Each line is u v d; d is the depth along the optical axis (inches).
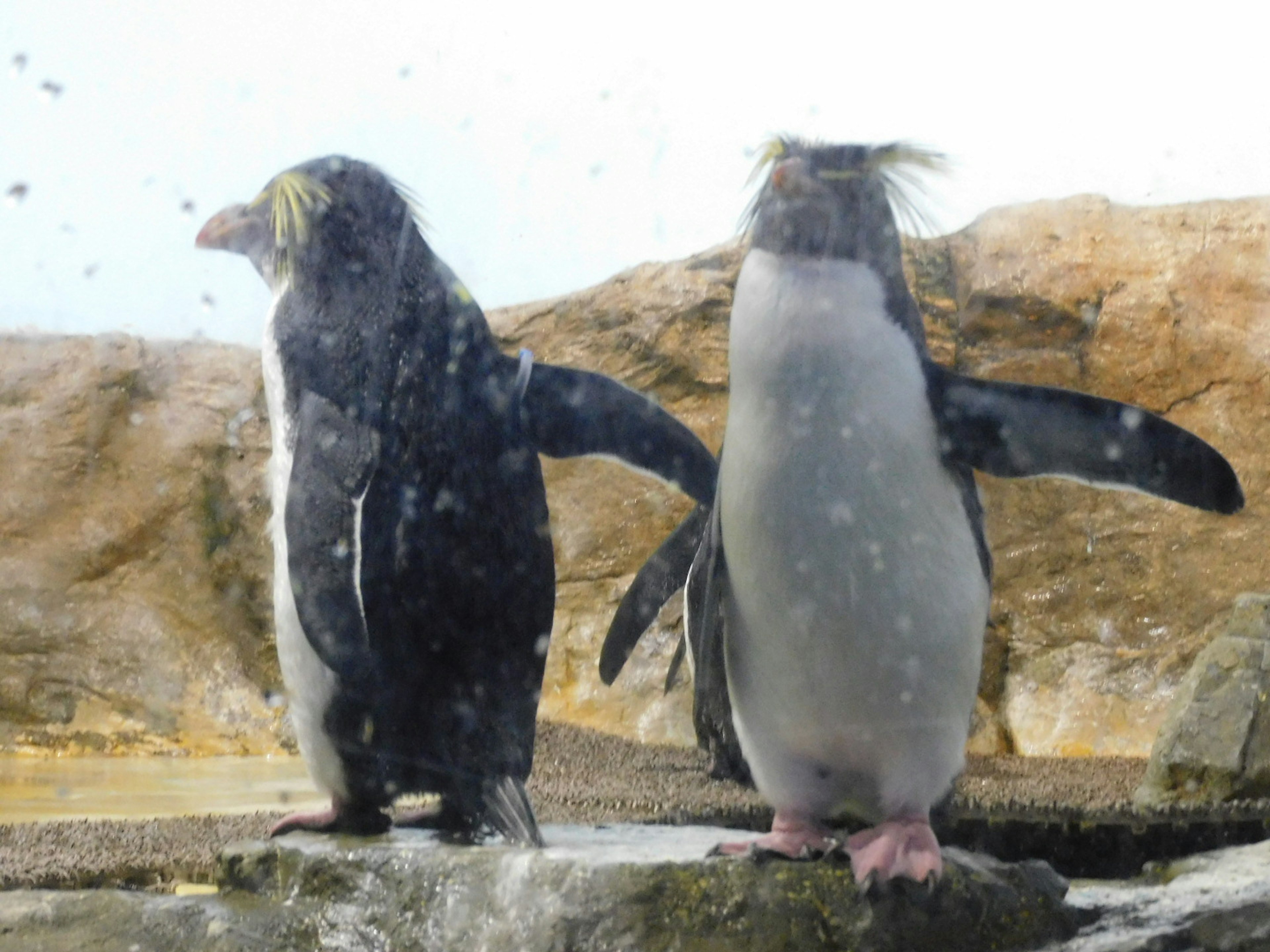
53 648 320.5
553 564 145.4
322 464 134.6
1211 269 309.0
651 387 323.9
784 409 111.6
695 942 105.5
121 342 358.0
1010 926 110.3
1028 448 113.7
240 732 310.0
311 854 121.3
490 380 146.9
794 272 113.3
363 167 151.7
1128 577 292.0
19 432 343.9
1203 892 121.9
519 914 109.6
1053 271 310.7
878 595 111.3
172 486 344.5
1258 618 196.9
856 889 107.3
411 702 134.3
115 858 139.6
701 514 155.0
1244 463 296.2
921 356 115.6
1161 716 276.4
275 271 153.4
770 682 117.2
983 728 284.5
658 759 227.8
